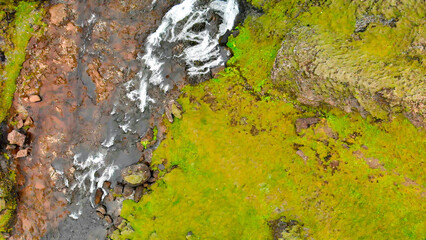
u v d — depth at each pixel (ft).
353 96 22.65
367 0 22.56
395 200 21.12
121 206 27.91
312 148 23.90
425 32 20.58
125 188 27.84
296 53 24.07
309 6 25.34
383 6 21.95
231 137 26.32
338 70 22.41
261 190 24.35
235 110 27.07
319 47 23.34
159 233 25.89
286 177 24.00
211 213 25.03
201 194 25.82
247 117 26.50
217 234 24.40
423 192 20.68
